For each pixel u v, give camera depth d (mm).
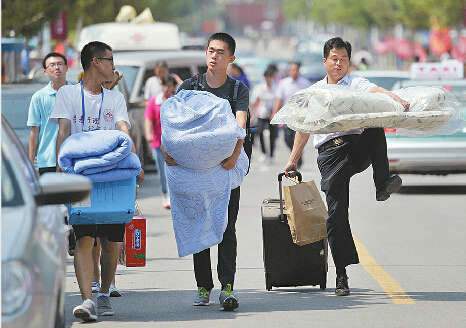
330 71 23562
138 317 21625
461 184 49750
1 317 13391
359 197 44500
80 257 21188
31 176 16219
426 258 29031
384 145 23469
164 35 65688
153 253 30438
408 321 21078
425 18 144125
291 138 53188
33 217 14727
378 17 183875
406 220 37125
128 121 22188
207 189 21875
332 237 23578
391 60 168375
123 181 20922
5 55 55000
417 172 45531
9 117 36438
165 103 21766
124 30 65250
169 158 21844
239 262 28562
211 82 22641
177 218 22141
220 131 21453
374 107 22484
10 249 13812
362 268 27516
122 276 26750
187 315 21781
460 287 24859
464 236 33250
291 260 23797
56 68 26609
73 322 21141
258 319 21297
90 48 21953
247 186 49438
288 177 23922
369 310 22125
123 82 51875
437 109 22781
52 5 71062
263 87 61562
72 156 20703
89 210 20719
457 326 20641
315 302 23000
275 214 23672
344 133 23422
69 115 21953
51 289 14484
